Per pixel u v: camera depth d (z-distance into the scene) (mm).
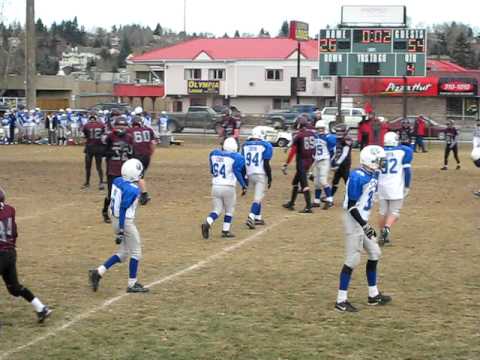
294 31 67062
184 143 41812
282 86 72688
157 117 55500
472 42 136000
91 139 21000
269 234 14344
